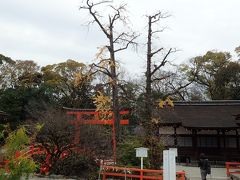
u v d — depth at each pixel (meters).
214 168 32.97
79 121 22.22
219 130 37.00
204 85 64.00
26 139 8.38
